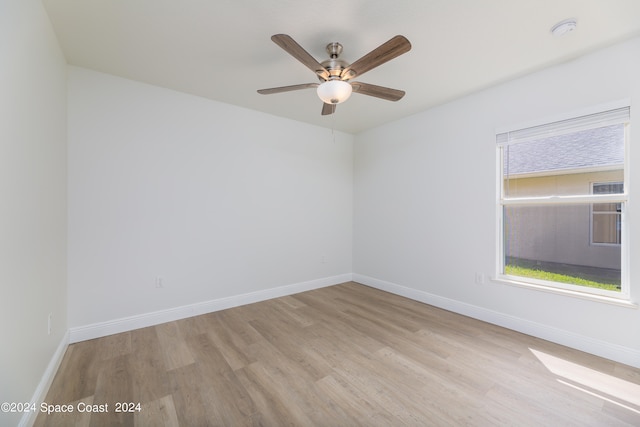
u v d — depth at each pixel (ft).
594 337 7.18
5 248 3.94
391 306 10.93
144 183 8.89
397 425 4.85
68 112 7.69
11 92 4.13
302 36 6.51
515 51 7.09
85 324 7.95
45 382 5.51
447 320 9.53
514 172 8.98
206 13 5.74
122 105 8.50
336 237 14.25
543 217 8.43
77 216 7.82
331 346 7.66
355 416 5.07
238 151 10.91
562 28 6.03
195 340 7.99
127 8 5.58
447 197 10.55
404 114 11.76
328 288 13.51
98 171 8.14
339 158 14.30
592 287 7.50
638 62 6.51
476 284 9.69
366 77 8.49
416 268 11.71
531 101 8.27
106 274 8.28
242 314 10.04
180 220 9.59
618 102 6.75
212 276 10.31
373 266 13.75
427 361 6.90
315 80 8.73
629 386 5.89
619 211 7.07
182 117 9.59
